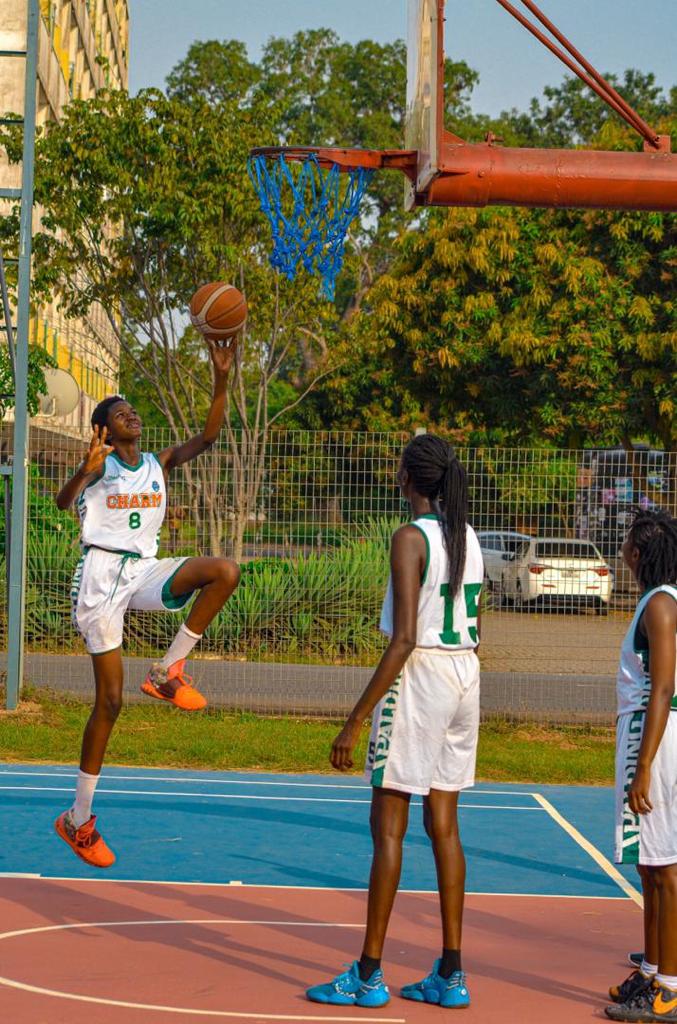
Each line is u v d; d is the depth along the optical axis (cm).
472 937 692
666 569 562
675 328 2648
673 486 1440
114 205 2505
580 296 2692
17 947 633
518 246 2781
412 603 553
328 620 1681
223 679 1561
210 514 1480
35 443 1642
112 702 624
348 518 1488
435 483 574
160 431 1473
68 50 3625
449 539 564
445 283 2878
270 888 784
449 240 2878
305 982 593
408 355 3000
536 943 684
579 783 1206
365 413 3909
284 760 1247
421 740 559
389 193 4819
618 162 947
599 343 2669
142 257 2561
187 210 2420
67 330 3153
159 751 1252
